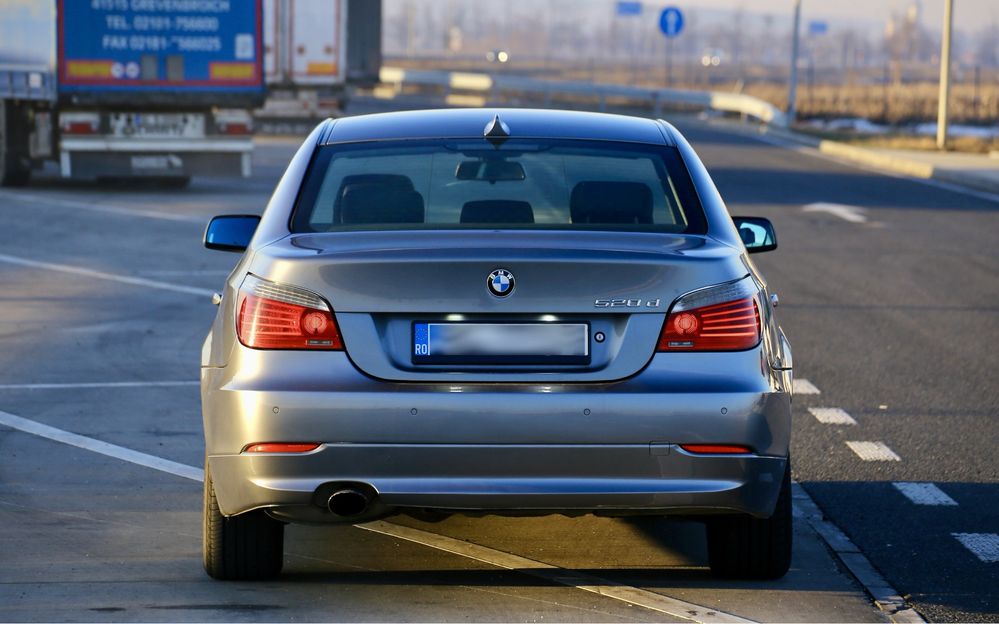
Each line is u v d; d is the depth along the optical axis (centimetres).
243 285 1881
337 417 1798
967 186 10094
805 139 15350
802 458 2939
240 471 1836
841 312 4834
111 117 8550
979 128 17925
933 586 2123
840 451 2998
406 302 1816
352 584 2073
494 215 2006
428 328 1825
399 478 1811
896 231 7281
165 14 8506
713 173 10662
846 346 4216
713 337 1834
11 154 8781
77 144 8506
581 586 2083
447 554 2252
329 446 1803
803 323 4606
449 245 1852
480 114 2289
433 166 2100
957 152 13212
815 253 6397
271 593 2022
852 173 11081
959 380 3750
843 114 19738
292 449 1809
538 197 2038
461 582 2095
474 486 1809
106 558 2194
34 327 4350
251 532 2017
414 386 1809
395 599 2002
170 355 3953
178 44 8531
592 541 2339
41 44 8381
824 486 2725
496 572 2153
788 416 1897
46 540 2291
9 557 2192
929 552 2303
